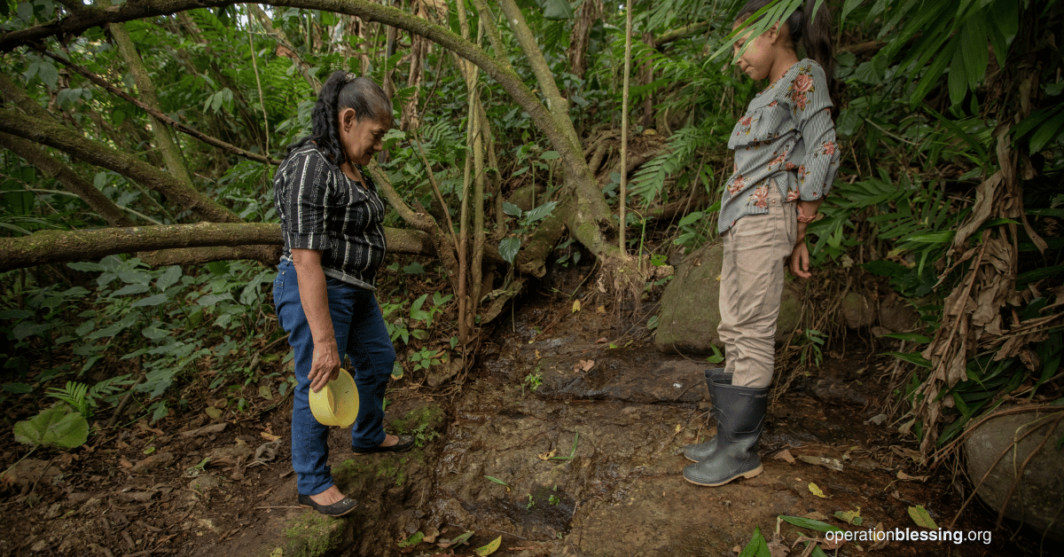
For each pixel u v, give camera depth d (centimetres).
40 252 188
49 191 296
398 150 287
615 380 267
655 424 236
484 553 185
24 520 185
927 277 204
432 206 360
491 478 218
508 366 294
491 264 327
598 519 185
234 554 170
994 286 175
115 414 249
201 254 286
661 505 187
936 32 142
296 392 176
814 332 254
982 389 186
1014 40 159
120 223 272
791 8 125
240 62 340
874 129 260
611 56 380
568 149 237
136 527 184
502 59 257
